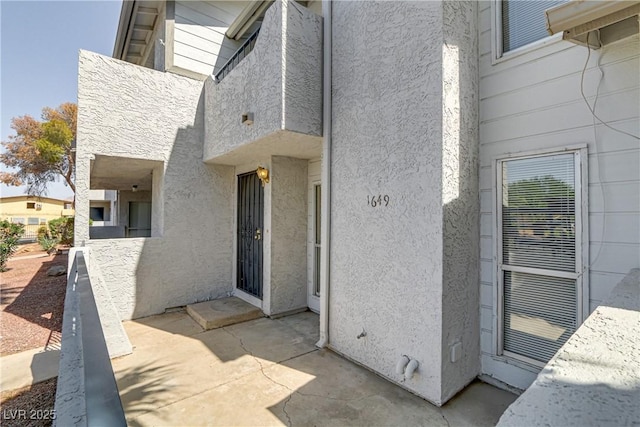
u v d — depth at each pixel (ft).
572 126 11.91
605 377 4.52
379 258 15.43
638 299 7.82
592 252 11.44
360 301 16.42
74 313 11.08
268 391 13.91
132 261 23.86
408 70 14.15
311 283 25.38
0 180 110.63
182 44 29.17
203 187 27.61
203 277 27.48
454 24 13.39
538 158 12.91
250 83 20.07
